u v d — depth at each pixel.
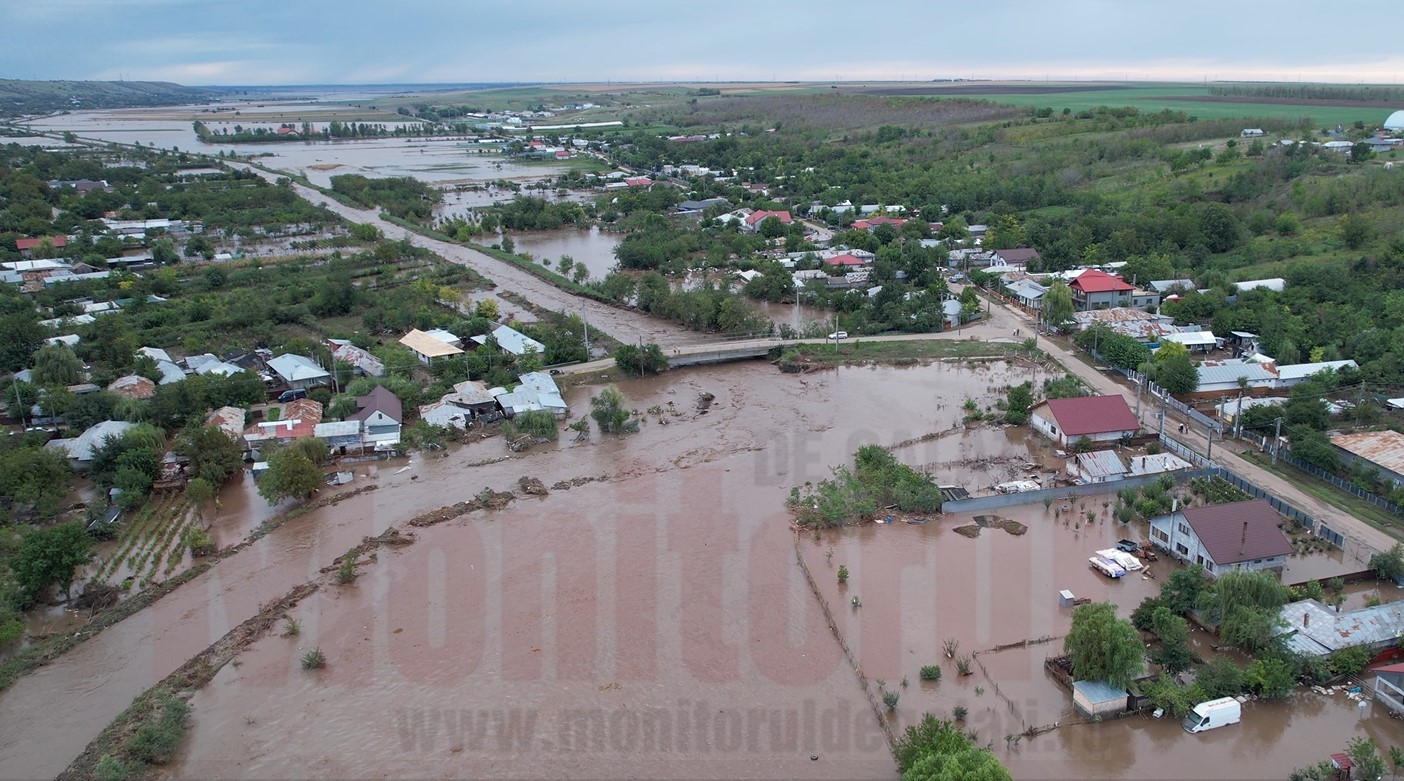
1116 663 45.09
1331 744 43.25
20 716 47.62
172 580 60.25
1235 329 106.00
